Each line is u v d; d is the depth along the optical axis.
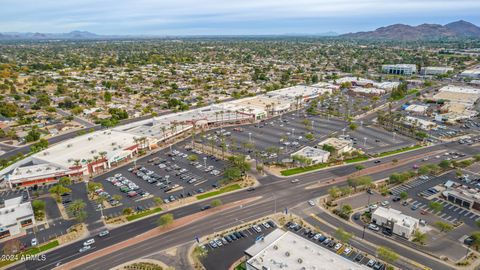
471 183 175.38
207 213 152.12
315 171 193.12
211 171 196.12
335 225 141.12
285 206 156.62
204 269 116.25
